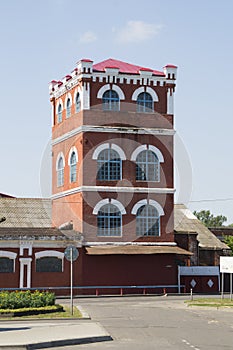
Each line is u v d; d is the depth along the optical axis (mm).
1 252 44531
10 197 59531
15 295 30156
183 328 24594
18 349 18688
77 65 48312
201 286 50000
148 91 49094
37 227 50250
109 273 46688
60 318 27375
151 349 18672
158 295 46844
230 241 65500
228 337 21688
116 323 26344
